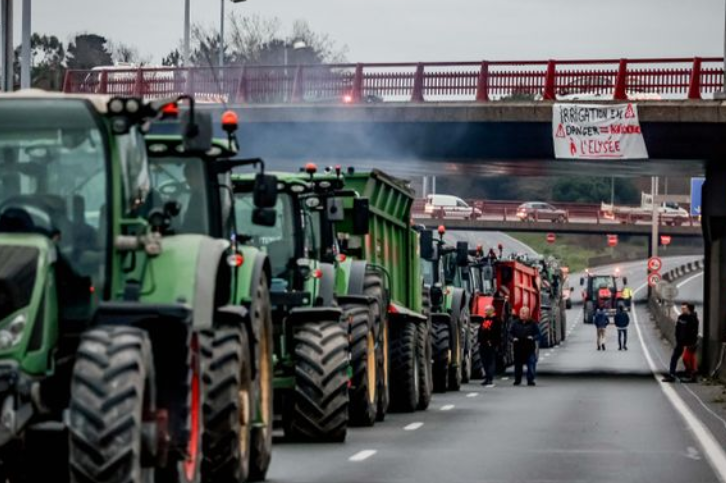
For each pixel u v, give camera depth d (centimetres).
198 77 8812
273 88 8625
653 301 18650
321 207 4084
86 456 1970
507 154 8388
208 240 2362
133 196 2280
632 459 3488
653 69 8031
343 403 3725
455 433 4184
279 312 3750
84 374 1997
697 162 8569
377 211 4875
